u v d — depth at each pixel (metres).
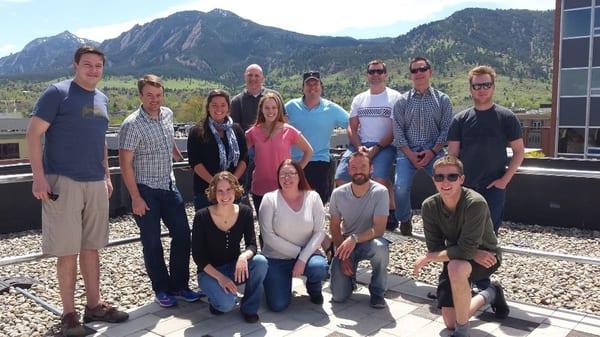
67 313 3.37
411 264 5.28
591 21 23.34
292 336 3.32
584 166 8.71
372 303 3.81
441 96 4.52
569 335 3.26
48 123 3.11
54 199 3.21
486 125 3.80
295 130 4.41
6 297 4.61
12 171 9.09
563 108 24.66
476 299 3.31
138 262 5.78
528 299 4.34
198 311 3.77
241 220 3.68
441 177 3.19
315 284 3.85
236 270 3.51
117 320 3.55
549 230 7.28
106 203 3.45
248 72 5.50
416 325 3.49
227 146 3.98
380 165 4.89
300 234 3.81
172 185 3.86
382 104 4.93
